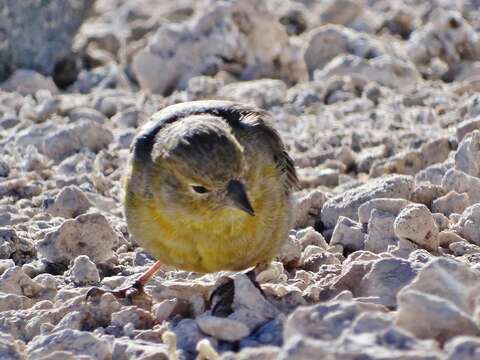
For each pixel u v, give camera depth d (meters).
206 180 9.65
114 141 16.86
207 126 9.87
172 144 9.84
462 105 17.41
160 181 9.94
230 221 9.85
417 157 14.90
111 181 15.01
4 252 12.17
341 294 9.38
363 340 7.41
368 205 11.99
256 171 10.05
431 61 21.88
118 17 26.41
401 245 11.05
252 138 10.20
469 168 13.40
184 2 26.97
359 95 19.73
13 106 19.73
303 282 10.67
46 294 11.03
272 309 9.34
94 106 19.61
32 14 22.42
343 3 24.67
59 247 11.92
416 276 9.17
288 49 21.61
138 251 12.23
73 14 22.83
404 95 18.94
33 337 9.85
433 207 12.68
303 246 12.03
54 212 13.50
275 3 26.00
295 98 19.33
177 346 9.03
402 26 24.56
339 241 11.99
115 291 10.80
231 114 10.56
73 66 22.92
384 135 16.52
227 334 8.96
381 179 12.99
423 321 7.93
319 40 22.00
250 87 19.45
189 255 10.16
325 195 13.36
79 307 10.05
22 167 15.74
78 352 8.91
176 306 9.95
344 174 15.47
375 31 24.45
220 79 20.36
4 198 14.41
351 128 17.38
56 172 15.79
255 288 9.42
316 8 26.11
